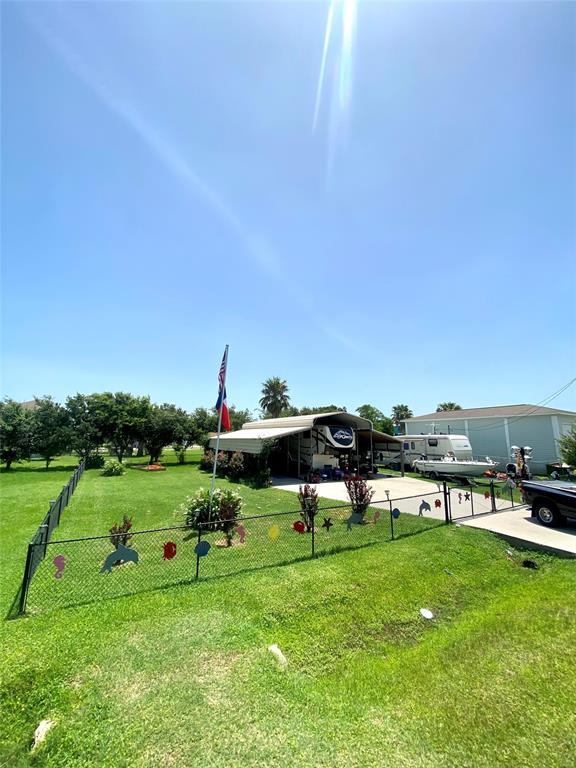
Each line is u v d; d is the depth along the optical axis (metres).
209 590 5.52
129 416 30.27
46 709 3.08
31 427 25.55
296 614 5.01
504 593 6.30
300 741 2.79
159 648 3.96
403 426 34.31
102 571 5.18
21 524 10.12
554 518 9.61
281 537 8.59
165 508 12.22
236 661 3.82
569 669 3.96
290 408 55.00
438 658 4.25
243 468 20.25
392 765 2.61
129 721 2.93
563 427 24.91
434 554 7.45
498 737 2.96
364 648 4.55
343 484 18.17
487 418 27.31
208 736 2.79
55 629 4.31
